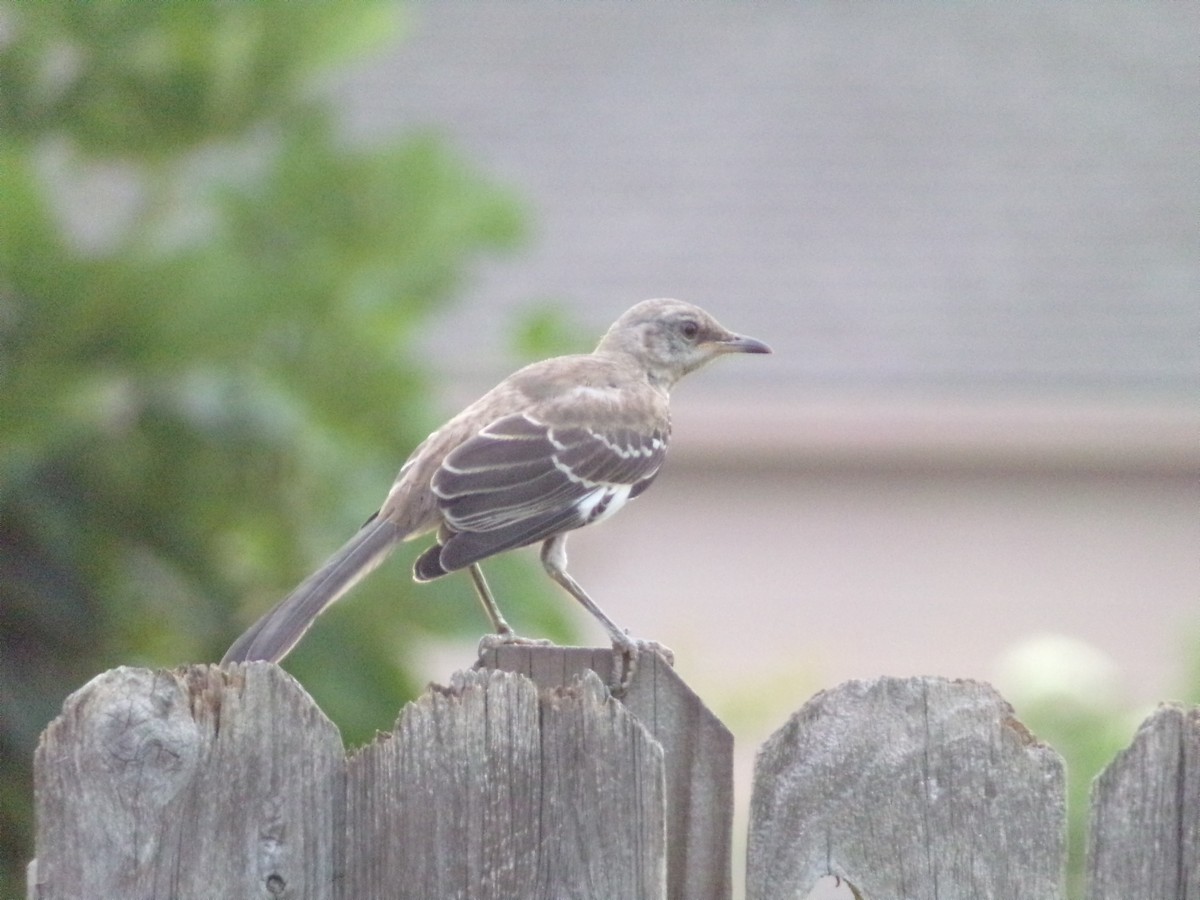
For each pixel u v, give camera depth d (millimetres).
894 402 19109
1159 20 25062
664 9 24656
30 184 10078
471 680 5410
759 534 19719
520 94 22797
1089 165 22047
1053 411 19109
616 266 20453
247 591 10945
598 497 8570
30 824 9750
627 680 5742
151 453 10766
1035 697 10156
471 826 5359
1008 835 5336
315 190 11352
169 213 11766
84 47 10859
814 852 5371
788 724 5418
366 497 10883
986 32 24453
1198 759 5344
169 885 5305
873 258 20719
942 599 19719
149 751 5320
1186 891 5336
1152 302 20109
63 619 10391
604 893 5340
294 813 5355
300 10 11109
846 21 24469
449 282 11953
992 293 20250
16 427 10203
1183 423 19109
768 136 22312
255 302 10508
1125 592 19625
